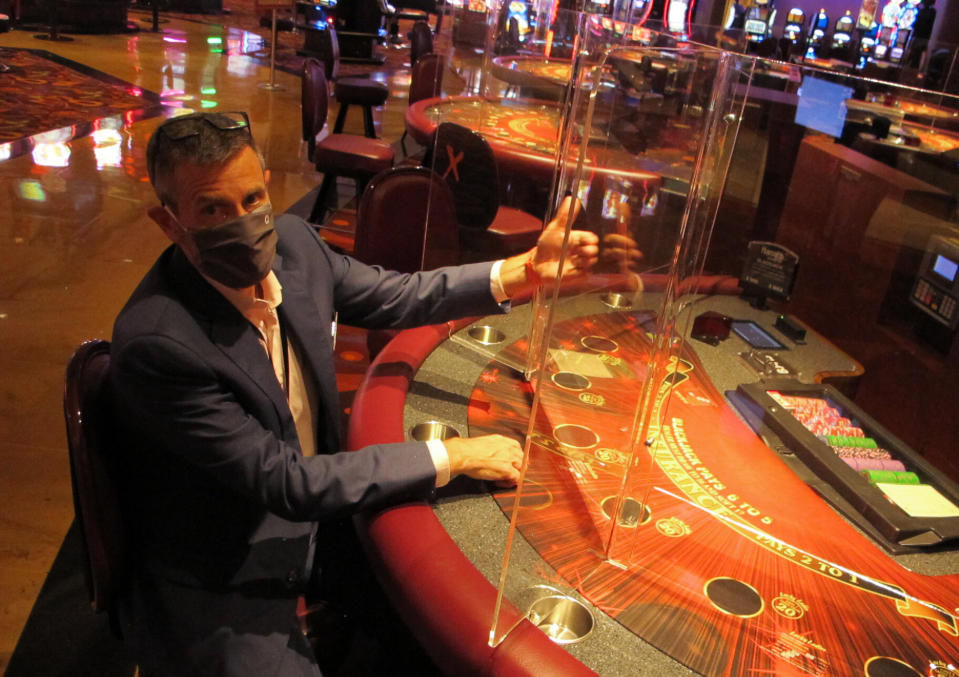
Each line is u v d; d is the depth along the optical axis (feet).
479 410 4.87
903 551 3.99
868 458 4.72
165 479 4.20
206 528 4.23
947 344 7.57
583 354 3.40
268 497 3.88
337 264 5.22
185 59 28.43
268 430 4.10
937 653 3.32
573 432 3.48
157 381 3.80
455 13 8.30
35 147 16.81
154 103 21.85
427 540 3.64
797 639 3.32
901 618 3.51
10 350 9.43
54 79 22.97
